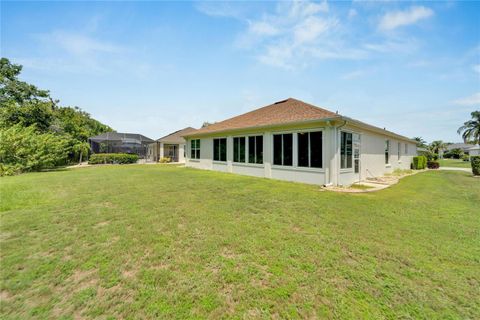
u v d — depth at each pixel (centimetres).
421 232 414
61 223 449
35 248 339
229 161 1423
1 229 415
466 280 267
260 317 206
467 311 216
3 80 2097
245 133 1289
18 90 2162
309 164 952
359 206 596
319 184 913
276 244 357
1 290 242
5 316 205
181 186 887
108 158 2508
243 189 826
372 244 361
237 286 249
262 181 1033
